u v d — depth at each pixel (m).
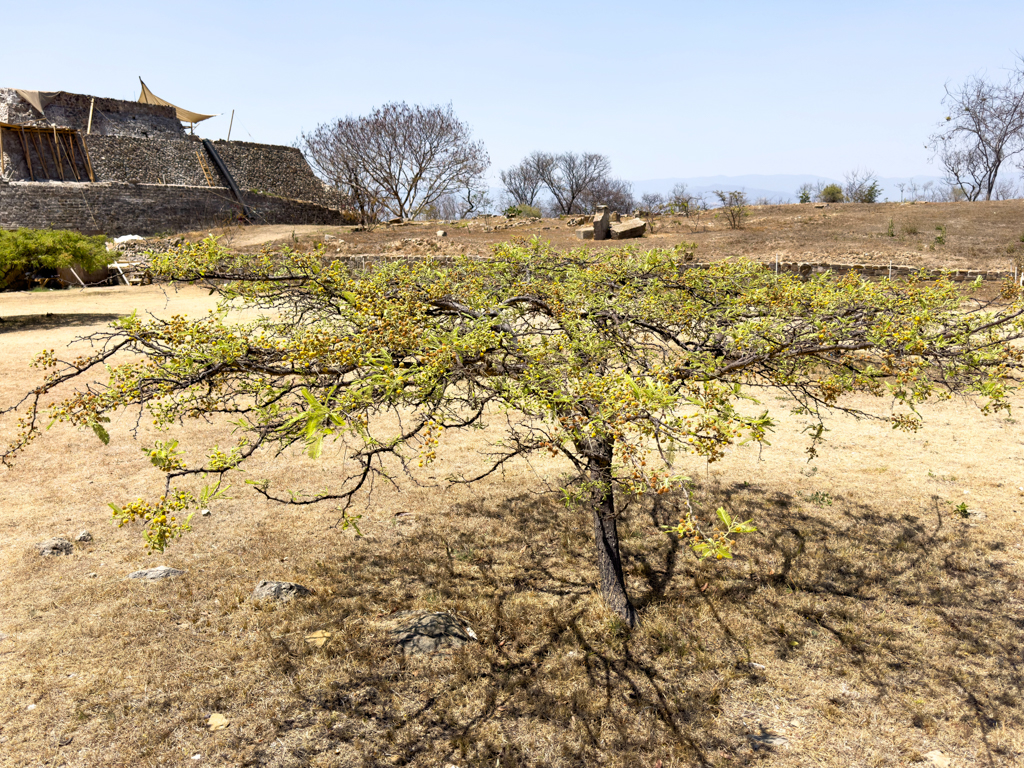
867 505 7.24
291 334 4.23
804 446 9.04
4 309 22.91
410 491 7.84
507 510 7.33
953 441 9.05
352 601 5.54
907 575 5.87
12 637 4.95
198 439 9.46
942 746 3.99
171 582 5.78
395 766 3.83
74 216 40.78
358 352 3.32
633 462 3.16
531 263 5.94
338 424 2.49
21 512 7.17
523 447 4.10
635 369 4.57
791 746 4.00
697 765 3.85
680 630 5.13
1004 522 6.69
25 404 10.96
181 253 3.93
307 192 59.78
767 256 23.50
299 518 7.13
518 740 4.04
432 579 5.95
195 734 4.04
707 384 3.50
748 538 6.56
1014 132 40.50
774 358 4.35
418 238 33.03
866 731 4.10
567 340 4.21
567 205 79.31
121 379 3.40
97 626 5.08
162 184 45.31
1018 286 4.14
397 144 52.19
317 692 4.42
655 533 6.78
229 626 5.13
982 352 3.72
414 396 3.40
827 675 4.64
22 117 43.97
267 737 4.02
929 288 4.59
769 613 5.35
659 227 32.62
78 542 6.49
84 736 4.00
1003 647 4.87
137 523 6.94
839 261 21.97
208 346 3.57
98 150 45.22
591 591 5.69
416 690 4.46
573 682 4.55
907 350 3.60
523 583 5.88
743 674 4.64
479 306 4.39
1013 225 25.09
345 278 4.30
